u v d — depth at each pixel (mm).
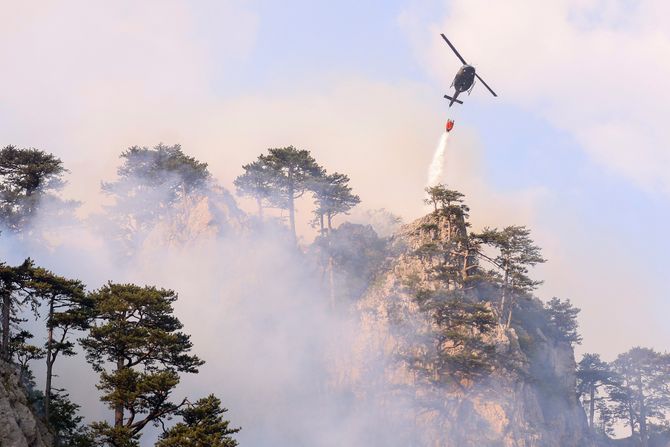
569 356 169375
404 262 151125
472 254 145375
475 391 132875
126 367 80250
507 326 142750
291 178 157375
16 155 136000
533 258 143375
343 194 155875
